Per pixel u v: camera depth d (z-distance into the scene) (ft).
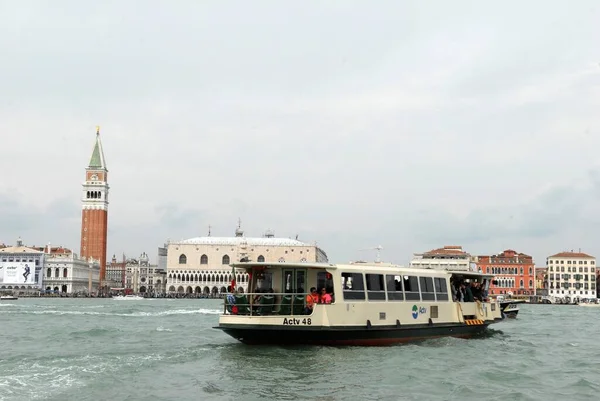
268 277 125.18
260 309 120.37
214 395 79.46
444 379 92.32
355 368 98.68
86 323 219.41
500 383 91.76
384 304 126.52
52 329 186.29
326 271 120.06
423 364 104.32
